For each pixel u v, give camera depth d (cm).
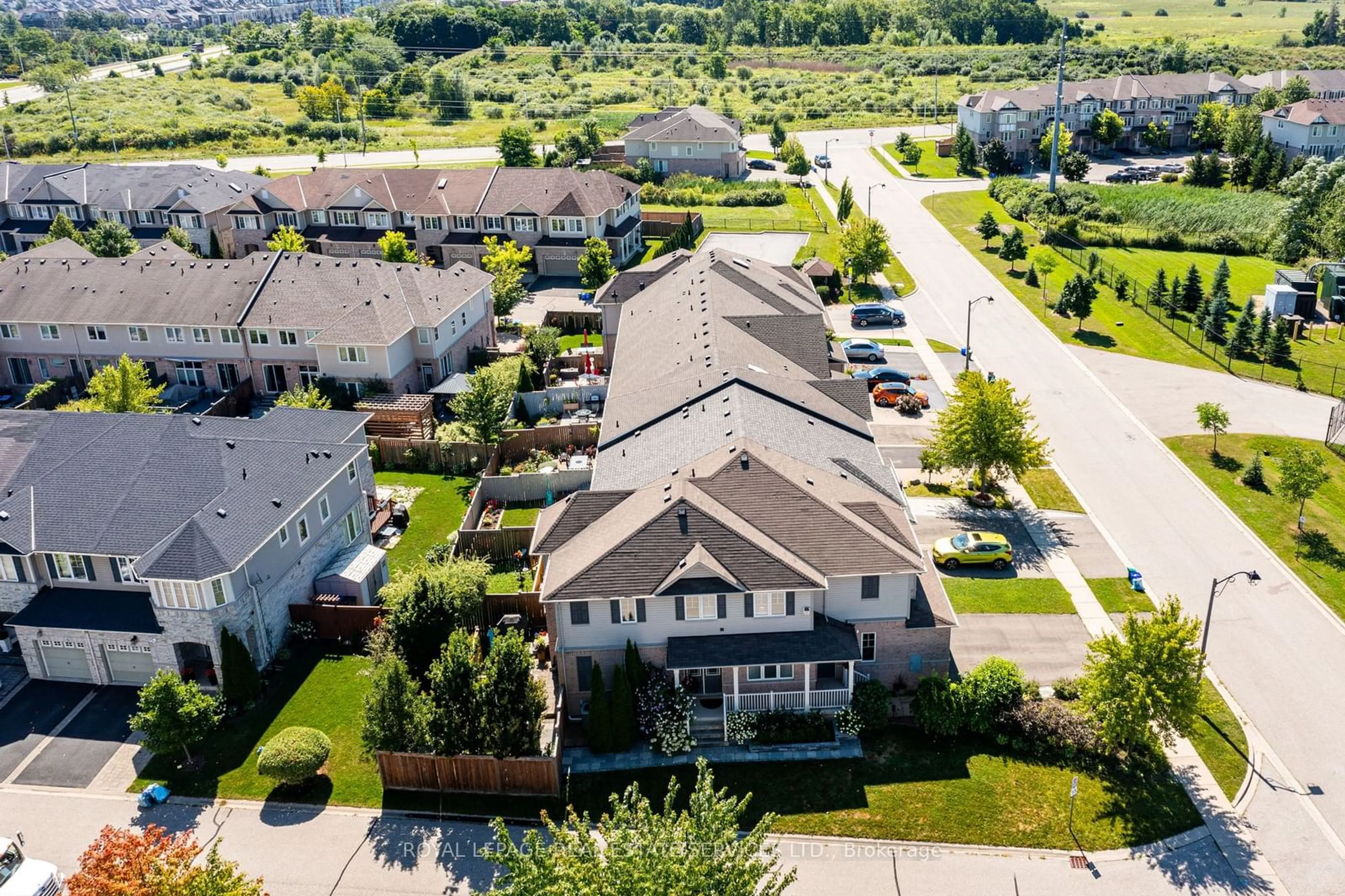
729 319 6131
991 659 4181
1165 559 5203
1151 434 6588
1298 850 3478
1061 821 3600
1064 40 11994
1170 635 3719
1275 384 7350
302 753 3706
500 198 10338
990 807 3666
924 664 4197
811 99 18962
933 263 10312
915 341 8269
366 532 5375
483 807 3734
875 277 9856
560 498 5875
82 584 4431
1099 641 3925
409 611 4228
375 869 3450
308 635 4612
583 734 4100
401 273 7494
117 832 2861
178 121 17050
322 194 10619
